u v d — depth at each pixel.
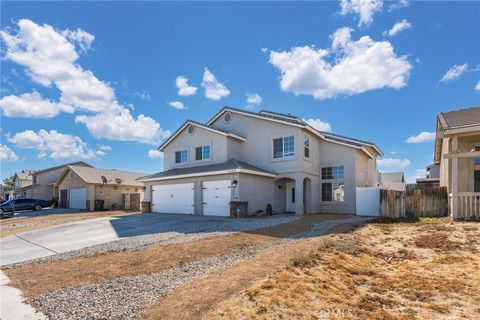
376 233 10.34
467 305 4.55
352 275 5.91
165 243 9.20
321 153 20.91
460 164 13.76
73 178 32.59
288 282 5.09
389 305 4.54
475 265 6.52
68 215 22.94
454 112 15.03
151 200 22.64
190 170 20.05
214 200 18.28
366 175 22.36
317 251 7.27
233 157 20.08
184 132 22.30
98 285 5.52
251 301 4.29
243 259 7.18
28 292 5.24
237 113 21.11
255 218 15.84
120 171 35.94
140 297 4.85
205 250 8.00
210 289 4.86
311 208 19.33
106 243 9.99
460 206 12.38
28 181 50.78
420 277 5.85
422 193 14.00
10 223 18.69
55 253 8.93
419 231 10.27
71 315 4.20
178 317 3.88
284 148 19.00
